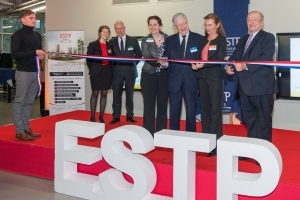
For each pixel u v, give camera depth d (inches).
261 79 119.2
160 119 151.4
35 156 142.9
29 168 145.0
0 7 410.3
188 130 142.8
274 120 205.5
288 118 201.8
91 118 199.5
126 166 109.7
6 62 460.1
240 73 122.6
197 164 120.3
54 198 121.7
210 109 132.0
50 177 140.2
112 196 113.6
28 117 155.1
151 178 110.7
